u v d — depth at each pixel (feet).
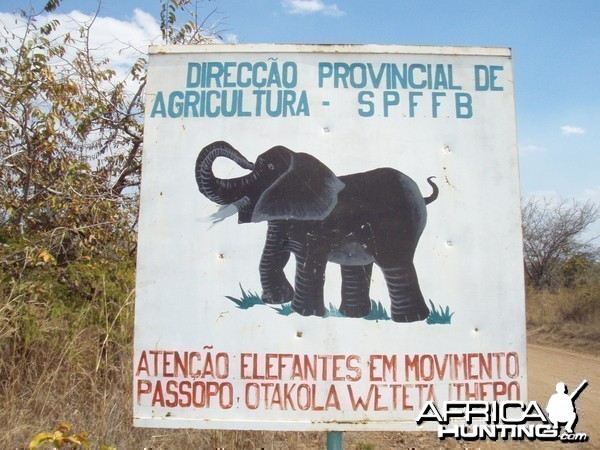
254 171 12.00
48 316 18.71
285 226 11.88
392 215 11.87
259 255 11.82
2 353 17.25
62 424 12.60
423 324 11.65
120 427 15.46
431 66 12.23
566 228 90.53
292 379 11.54
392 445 20.17
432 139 12.04
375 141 12.03
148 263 11.82
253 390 11.54
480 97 12.16
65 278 21.13
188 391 11.57
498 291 11.73
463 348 11.62
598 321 50.55
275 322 11.67
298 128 12.07
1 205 23.57
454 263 11.78
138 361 11.64
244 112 12.14
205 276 11.78
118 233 24.88
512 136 12.05
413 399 11.50
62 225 23.82
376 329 11.64
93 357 18.03
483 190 11.93
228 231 11.87
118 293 19.97
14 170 25.29
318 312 11.69
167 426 11.50
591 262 83.20
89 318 19.11
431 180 11.95
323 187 11.94
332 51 12.26
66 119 26.63
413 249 11.80
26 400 15.99
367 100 12.14
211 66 12.29
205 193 11.96
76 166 24.47
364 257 11.79
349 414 11.47
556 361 38.60
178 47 12.32
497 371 11.60
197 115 12.16
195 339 11.66
